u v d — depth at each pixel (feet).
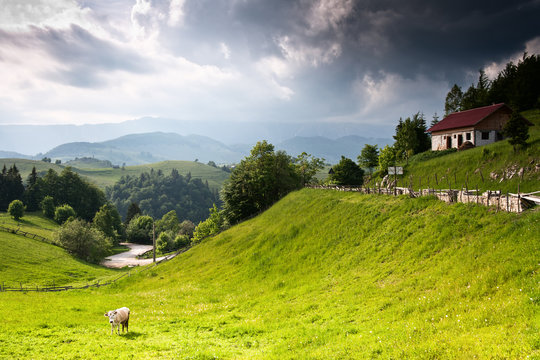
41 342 60.03
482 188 150.51
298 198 203.41
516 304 44.91
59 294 133.49
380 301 65.67
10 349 55.11
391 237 94.12
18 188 550.36
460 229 77.66
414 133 308.40
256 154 272.92
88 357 51.72
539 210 66.13
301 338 55.67
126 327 69.82
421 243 82.28
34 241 290.76
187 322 78.43
